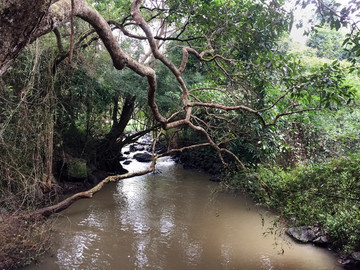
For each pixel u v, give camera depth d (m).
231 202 8.85
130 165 14.13
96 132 11.62
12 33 1.20
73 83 8.43
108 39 2.26
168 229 6.87
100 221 7.14
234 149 8.64
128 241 6.16
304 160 8.22
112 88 9.91
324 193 4.66
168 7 6.47
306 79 4.11
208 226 7.09
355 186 4.48
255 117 5.86
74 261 5.21
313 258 5.52
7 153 6.03
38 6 1.21
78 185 9.36
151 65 10.98
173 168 13.82
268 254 5.71
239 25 5.20
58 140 8.73
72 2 1.68
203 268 5.19
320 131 8.27
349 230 5.28
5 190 5.87
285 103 7.67
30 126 6.54
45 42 6.80
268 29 5.05
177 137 14.88
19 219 5.41
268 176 5.62
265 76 4.78
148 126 14.13
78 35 7.24
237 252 5.80
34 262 5.00
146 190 10.05
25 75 6.36
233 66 5.48
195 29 6.79
